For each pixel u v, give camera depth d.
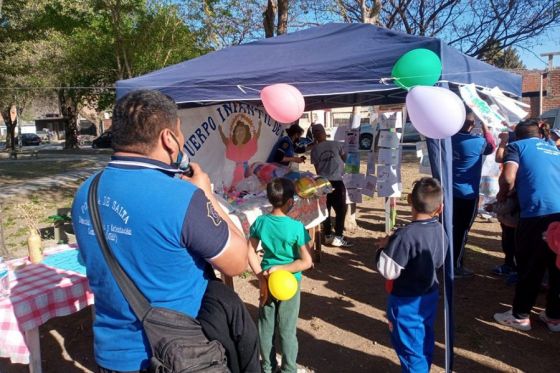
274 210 3.10
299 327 4.10
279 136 6.82
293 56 4.28
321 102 7.17
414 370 2.77
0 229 5.50
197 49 17.00
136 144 1.48
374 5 7.43
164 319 1.41
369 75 3.49
